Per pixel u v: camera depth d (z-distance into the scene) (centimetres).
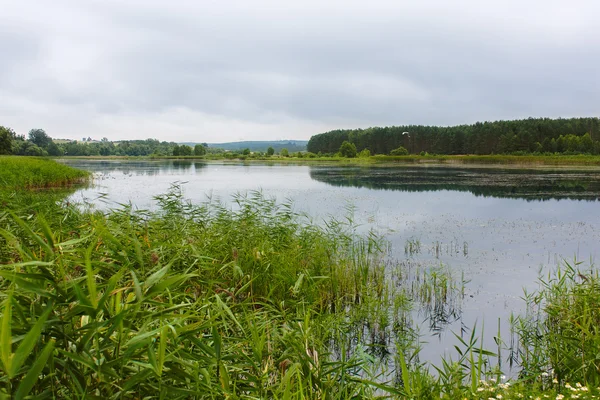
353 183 2895
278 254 671
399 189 2455
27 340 163
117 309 228
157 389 239
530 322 581
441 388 364
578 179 3173
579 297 562
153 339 238
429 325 598
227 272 581
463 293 721
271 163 7056
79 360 204
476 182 2942
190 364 253
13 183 1894
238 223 797
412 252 1002
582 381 379
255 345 327
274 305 515
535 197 2052
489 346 529
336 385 361
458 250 1018
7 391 179
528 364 463
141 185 2662
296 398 291
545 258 942
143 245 453
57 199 1015
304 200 1909
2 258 438
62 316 217
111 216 644
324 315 535
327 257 789
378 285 730
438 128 10938
